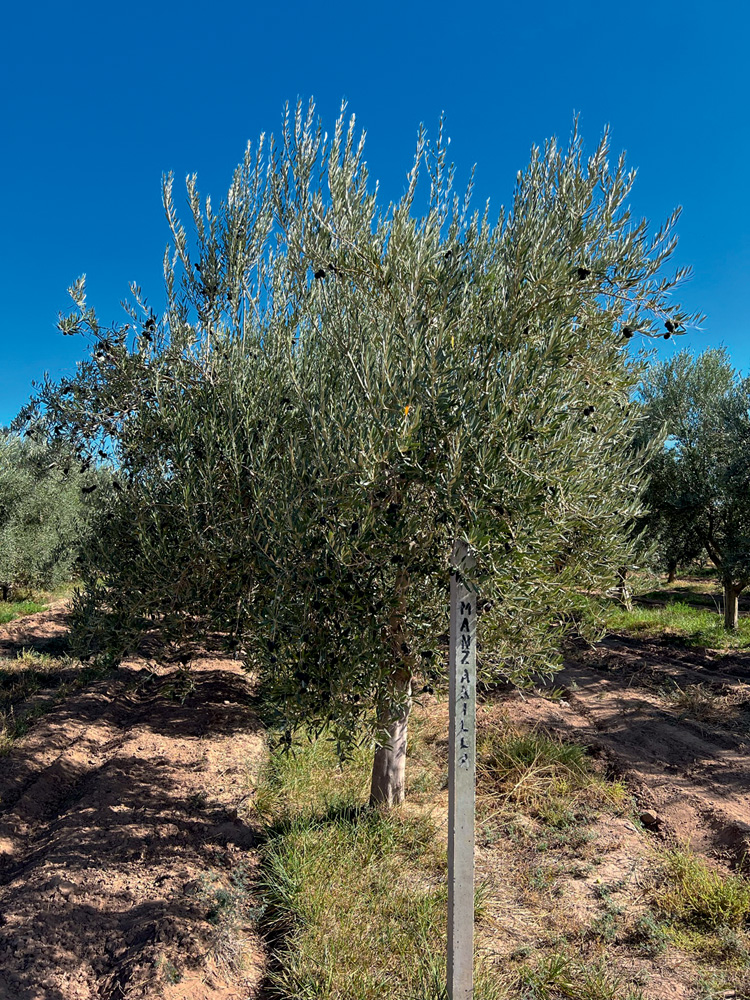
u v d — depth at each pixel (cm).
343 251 399
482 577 350
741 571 1283
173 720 796
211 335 512
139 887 458
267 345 480
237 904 445
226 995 372
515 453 345
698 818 580
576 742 726
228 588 480
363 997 359
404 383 363
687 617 1495
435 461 372
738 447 1246
